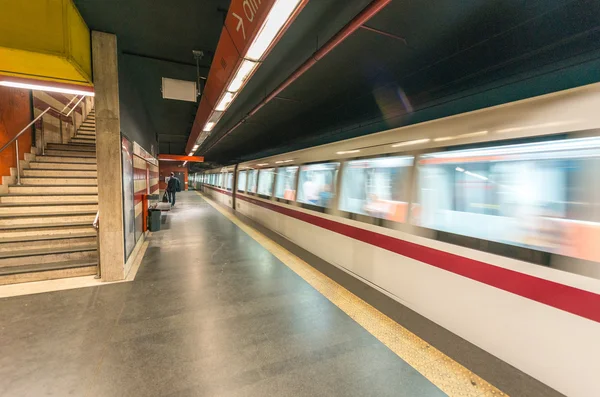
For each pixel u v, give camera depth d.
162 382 1.98
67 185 5.47
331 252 4.68
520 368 2.06
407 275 3.10
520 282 2.06
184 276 4.10
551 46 3.25
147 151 8.11
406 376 2.07
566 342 1.81
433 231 2.78
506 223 2.20
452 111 5.79
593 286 1.69
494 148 2.30
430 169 2.88
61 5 2.82
